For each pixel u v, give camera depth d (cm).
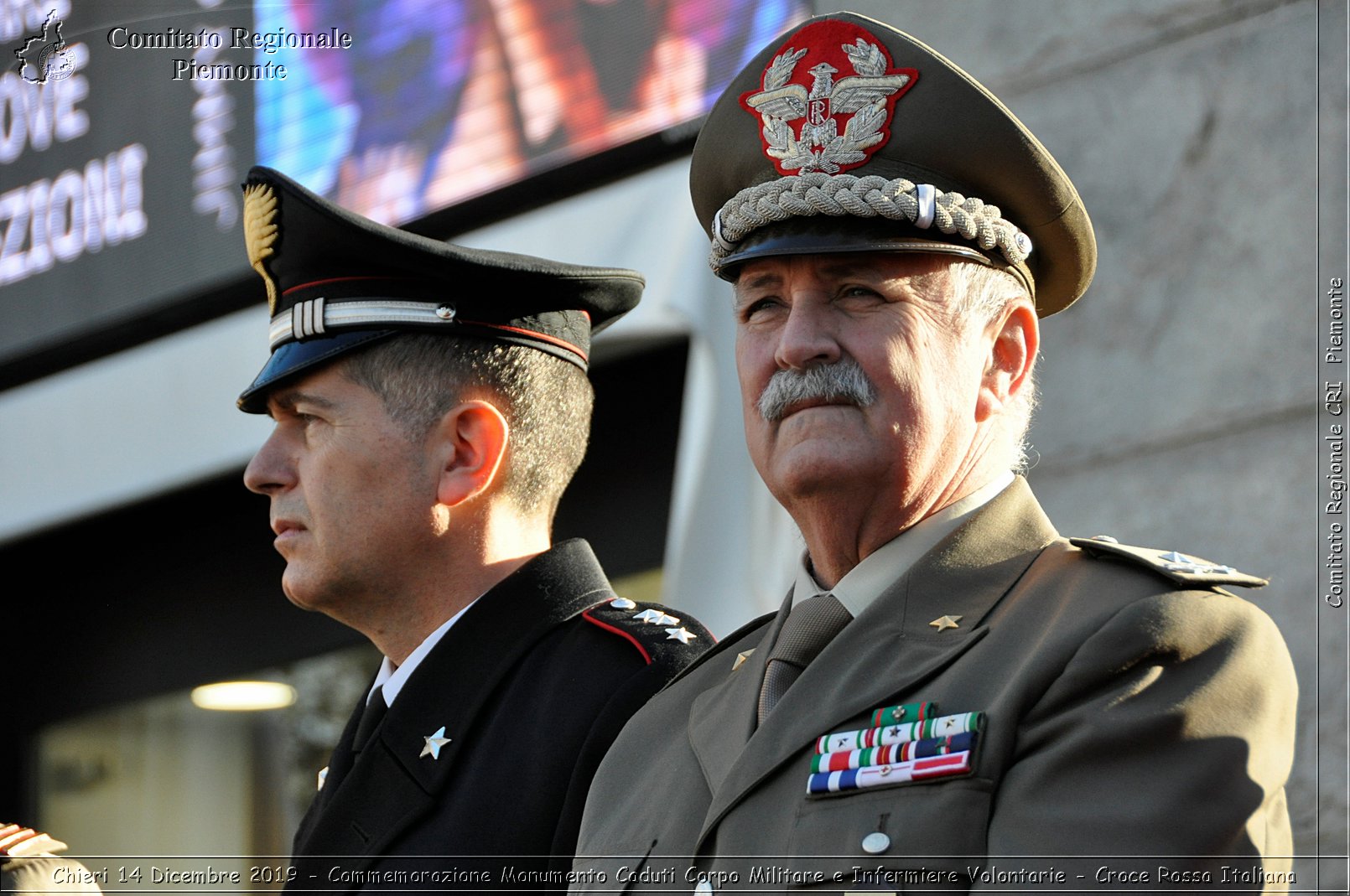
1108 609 447
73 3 1305
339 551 661
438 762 616
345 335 679
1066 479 813
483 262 682
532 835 586
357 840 609
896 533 506
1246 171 800
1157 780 414
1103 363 815
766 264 518
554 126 1048
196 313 1223
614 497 1050
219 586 1235
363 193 1128
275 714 1198
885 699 459
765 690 498
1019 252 527
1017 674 443
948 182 523
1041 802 417
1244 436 777
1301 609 746
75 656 1283
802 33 545
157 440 1208
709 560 876
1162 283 809
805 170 527
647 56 1017
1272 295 784
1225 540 770
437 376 675
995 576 488
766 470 509
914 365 501
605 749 584
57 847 670
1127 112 834
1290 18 802
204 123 1226
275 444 682
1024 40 869
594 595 669
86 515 1238
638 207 988
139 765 1239
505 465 678
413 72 1116
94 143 1281
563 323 711
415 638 672
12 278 1300
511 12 1078
